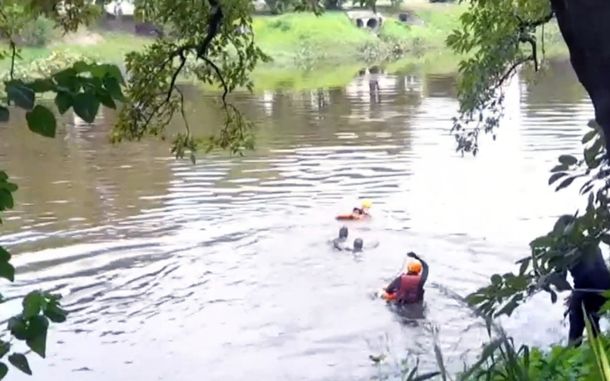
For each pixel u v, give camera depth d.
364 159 21.95
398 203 18.08
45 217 17.23
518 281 3.69
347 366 10.25
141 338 11.42
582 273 4.70
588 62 2.64
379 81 36.84
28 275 13.95
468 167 20.78
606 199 3.84
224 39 6.46
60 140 24.95
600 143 3.97
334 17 42.47
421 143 23.67
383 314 11.98
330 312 12.20
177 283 13.67
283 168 21.16
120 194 18.97
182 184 19.78
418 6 44.72
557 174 4.07
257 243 15.70
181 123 25.28
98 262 14.66
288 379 10.09
